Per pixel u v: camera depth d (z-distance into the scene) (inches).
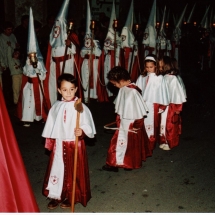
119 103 172.1
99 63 324.2
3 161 79.0
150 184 172.6
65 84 131.2
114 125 266.1
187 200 157.8
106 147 221.6
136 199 158.1
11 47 292.7
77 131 128.8
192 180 177.8
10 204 79.9
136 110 168.1
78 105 126.4
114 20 311.9
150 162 198.5
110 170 185.6
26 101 249.1
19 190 82.4
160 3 810.2
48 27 347.6
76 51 276.8
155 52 406.6
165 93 193.3
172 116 208.4
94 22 292.4
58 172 137.9
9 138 80.7
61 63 271.3
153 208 150.8
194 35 576.1
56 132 133.0
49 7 410.6
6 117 80.0
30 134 239.8
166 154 210.7
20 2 373.1
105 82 337.4
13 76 296.0
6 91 317.1
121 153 179.5
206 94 402.0
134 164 182.2
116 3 501.0
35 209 84.3
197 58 578.2
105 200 156.5
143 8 728.3
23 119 250.4
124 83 169.8
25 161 197.3
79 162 137.6
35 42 236.7
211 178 180.5
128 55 359.3
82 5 462.3
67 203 145.6
